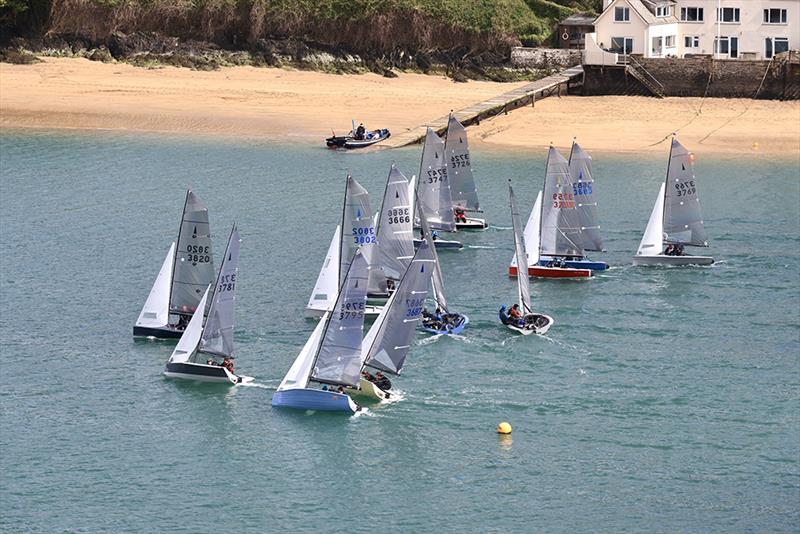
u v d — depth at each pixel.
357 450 103.69
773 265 152.38
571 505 96.19
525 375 117.81
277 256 153.38
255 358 120.81
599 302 138.50
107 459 101.50
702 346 125.50
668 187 152.38
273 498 96.62
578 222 148.62
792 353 123.75
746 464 102.00
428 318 128.12
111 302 136.25
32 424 106.94
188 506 95.31
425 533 92.56
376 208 178.75
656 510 95.56
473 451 103.94
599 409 111.25
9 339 124.81
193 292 124.19
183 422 107.69
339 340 109.75
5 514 93.69
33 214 173.62
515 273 147.38
